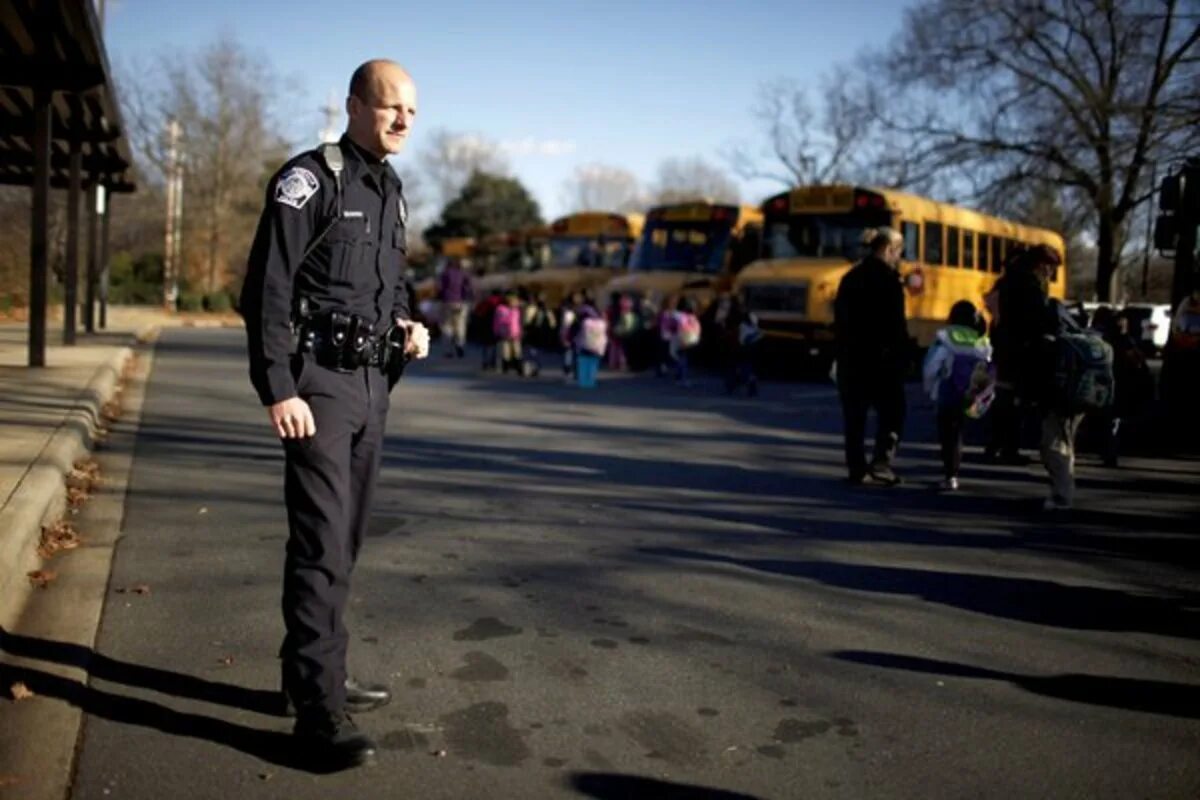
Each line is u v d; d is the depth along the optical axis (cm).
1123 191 3048
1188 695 455
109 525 677
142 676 430
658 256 2591
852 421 933
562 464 985
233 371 1764
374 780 355
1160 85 2600
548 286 2977
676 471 971
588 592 576
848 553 684
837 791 360
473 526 719
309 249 367
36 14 1078
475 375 1983
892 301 918
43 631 472
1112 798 362
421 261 4619
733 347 1788
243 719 395
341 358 370
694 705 429
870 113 3622
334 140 383
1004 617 558
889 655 495
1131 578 642
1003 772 379
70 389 1164
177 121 5019
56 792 331
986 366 895
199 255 5381
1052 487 842
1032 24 3073
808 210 2183
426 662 464
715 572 626
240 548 634
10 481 655
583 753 382
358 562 617
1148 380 1090
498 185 8750
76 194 1747
